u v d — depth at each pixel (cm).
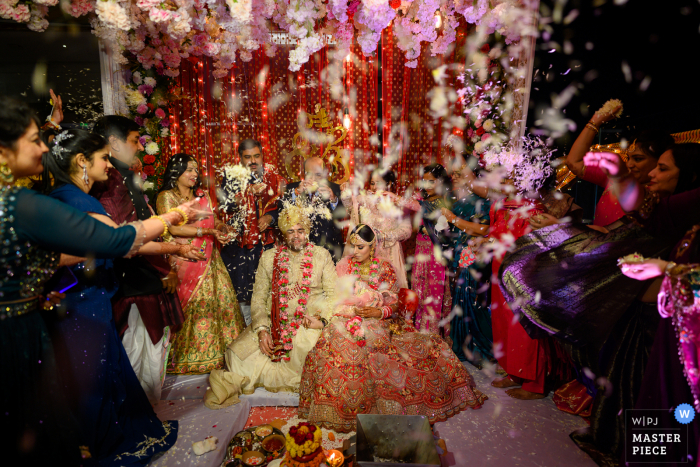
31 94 366
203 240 284
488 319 299
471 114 358
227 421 219
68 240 127
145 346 231
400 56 372
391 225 316
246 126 369
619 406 192
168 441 198
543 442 206
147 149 326
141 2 240
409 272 354
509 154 310
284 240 279
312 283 260
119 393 189
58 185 175
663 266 140
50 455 142
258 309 261
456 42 359
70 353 170
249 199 323
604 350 204
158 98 334
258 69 363
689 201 167
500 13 307
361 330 231
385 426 184
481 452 199
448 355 238
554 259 211
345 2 255
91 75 368
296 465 170
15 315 132
